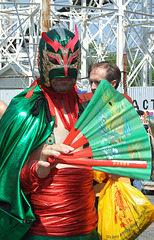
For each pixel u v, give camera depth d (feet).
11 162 6.36
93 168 6.13
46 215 6.56
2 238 6.65
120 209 7.59
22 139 6.46
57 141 6.81
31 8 47.75
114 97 6.26
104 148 6.29
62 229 6.55
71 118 7.06
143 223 7.52
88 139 6.33
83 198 6.77
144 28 56.90
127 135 6.24
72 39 6.73
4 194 6.31
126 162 6.08
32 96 6.93
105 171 6.14
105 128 6.31
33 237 6.62
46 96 6.95
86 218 6.83
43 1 25.96
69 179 6.63
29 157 6.68
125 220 7.53
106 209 7.68
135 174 6.12
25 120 6.57
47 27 26.20
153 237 16.47
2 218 6.53
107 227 7.57
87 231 6.84
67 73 6.61
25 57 61.41
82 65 49.19
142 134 6.18
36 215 6.63
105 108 6.32
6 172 6.37
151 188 24.35
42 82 7.02
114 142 6.28
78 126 6.31
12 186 6.27
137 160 6.21
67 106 7.10
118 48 40.91
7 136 6.52
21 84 59.11
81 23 52.80
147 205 7.52
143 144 6.19
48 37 6.72
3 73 59.67
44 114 6.82
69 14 52.44
